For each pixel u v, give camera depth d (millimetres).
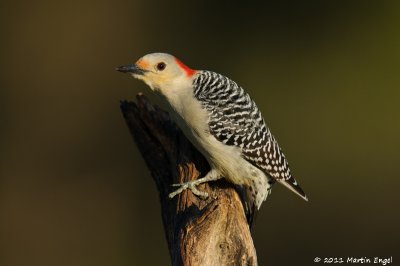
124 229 15320
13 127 16266
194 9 16844
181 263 6582
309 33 16516
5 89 16469
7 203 15422
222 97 8367
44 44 16844
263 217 14258
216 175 8398
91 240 15180
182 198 7969
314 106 16141
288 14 16562
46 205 15562
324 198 15102
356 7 16438
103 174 15852
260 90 16391
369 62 16250
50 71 16766
